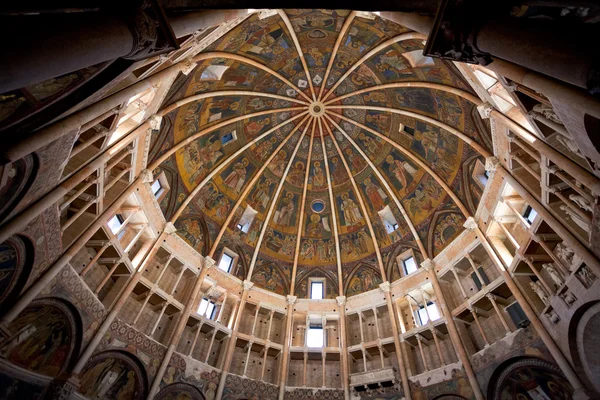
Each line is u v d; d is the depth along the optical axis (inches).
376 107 1207.6
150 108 853.2
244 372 993.5
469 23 366.3
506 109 770.8
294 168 1366.9
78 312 687.7
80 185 695.7
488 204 914.1
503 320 815.7
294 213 1348.4
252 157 1294.3
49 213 589.6
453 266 997.2
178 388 861.8
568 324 635.5
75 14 314.3
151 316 926.4
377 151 1278.3
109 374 754.8
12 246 537.6
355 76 1167.0
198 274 1069.8
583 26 299.6
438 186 1126.4
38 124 454.3
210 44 841.5
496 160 834.2
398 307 1098.1
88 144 636.7
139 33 363.6
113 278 852.0
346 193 1339.8
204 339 1012.5
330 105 1280.8
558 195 641.6
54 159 537.6
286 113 1290.6
